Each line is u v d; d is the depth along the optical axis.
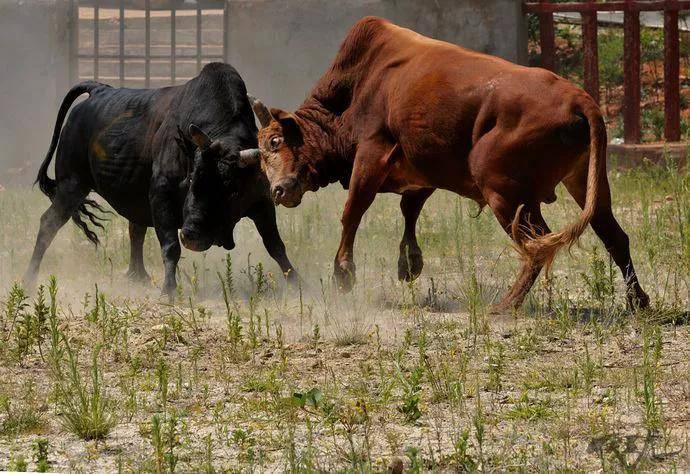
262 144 13.38
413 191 13.67
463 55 12.14
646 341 9.96
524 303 12.39
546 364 10.18
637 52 24.89
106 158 14.84
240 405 9.34
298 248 16.19
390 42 12.91
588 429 8.45
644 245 14.91
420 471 7.54
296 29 26.31
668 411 8.82
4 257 16.72
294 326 11.98
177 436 8.41
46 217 15.52
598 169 10.93
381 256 15.84
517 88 11.42
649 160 21.89
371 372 10.09
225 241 13.81
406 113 12.25
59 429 8.82
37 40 27.08
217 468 7.89
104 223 19.69
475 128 11.67
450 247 16.23
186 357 10.83
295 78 26.42
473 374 9.93
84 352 10.99
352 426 8.55
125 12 33.28
